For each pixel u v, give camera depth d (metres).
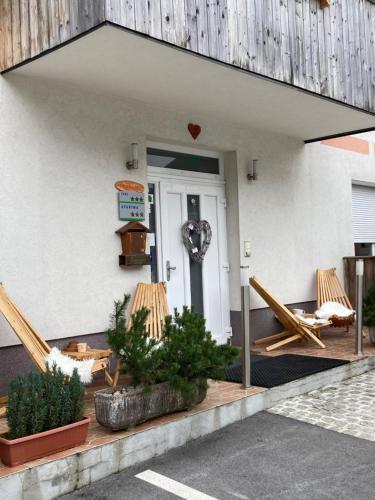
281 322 7.00
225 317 6.95
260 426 4.27
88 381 3.96
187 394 3.94
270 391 4.74
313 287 8.09
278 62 5.22
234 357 4.19
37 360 4.04
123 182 5.55
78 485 3.27
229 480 3.34
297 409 4.66
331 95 5.86
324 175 8.42
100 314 5.30
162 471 3.49
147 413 3.79
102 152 5.40
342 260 8.76
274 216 7.44
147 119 5.81
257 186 7.20
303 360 5.82
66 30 4.12
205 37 4.51
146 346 3.87
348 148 8.96
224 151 6.96
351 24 6.26
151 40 4.11
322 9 5.85
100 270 5.32
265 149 7.33
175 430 3.87
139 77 4.99
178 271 6.39
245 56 4.88
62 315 5.02
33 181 4.87
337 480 3.31
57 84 5.07
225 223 7.01
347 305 8.13
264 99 5.81
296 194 7.85
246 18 4.93
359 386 5.35
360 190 9.54
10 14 4.68
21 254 4.76
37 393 3.29
